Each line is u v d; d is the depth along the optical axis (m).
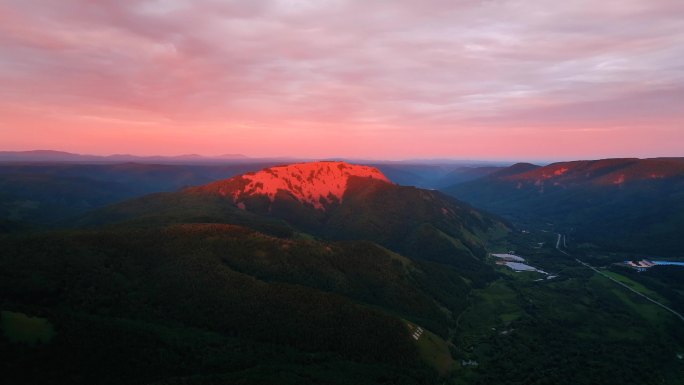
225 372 120.00
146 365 114.94
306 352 138.50
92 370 108.06
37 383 99.44
